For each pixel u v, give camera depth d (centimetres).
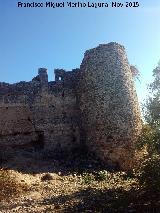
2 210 1405
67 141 2764
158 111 1561
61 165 2423
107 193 1599
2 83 2719
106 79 2603
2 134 2633
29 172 2203
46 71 2855
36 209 1385
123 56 2691
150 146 1519
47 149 2700
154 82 1611
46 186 1886
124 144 2452
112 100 2550
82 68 2788
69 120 2803
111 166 2445
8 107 2691
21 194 1722
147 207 1292
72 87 2873
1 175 1855
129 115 2522
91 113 2638
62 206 1405
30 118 2733
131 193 1507
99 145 2538
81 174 2238
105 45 2670
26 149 2669
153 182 1348
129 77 2667
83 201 1466
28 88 2780
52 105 2803
